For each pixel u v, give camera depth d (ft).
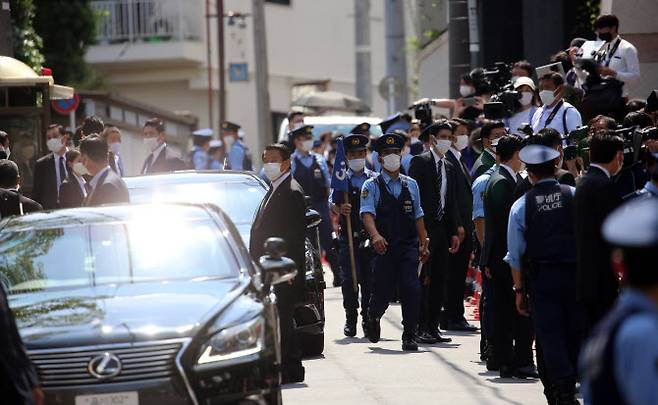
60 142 137.69
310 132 169.37
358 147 132.05
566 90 125.08
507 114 131.13
